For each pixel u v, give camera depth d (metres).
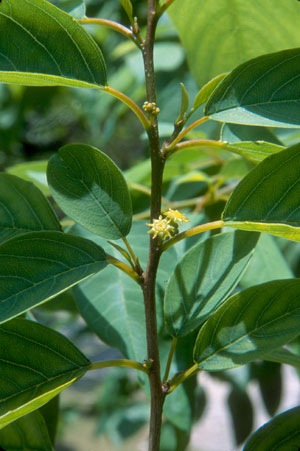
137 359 0.72
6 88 2.09
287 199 0.64
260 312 0.66
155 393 0.66
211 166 0.98
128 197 0.66
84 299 0.74
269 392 1.36
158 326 0.73
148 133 0.65
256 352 0.65
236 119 0.65
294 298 0.65
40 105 2.14
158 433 0.65
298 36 0.77
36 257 0.64
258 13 0.77
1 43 0.64
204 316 0.67
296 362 0.71
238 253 0.69
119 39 1.72
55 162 0.67
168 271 0.74
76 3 0.68
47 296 0.63
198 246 0.69
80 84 0.65
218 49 0.79
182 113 0.66
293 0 0.75
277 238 0.95
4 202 0.68
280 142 0.72
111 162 0.67
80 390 2.90
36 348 0.65
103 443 2.96
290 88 0.65
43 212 0.68
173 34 1.27
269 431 0.67
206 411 1.68
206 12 0.77
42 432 0.69
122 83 1.52
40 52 0.65
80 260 0.65
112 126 1.64
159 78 1.19
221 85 0.65
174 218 0.66
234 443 1.49
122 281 0.74
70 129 2.59
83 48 0.65
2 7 0.64
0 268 0.63
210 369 0.65
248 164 0.83
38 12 0.64
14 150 2.52
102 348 2.96
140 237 0.76
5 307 0.63
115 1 1.57
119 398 2.17
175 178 0.95
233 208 0.65
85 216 0.66
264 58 0.65
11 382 0.65
